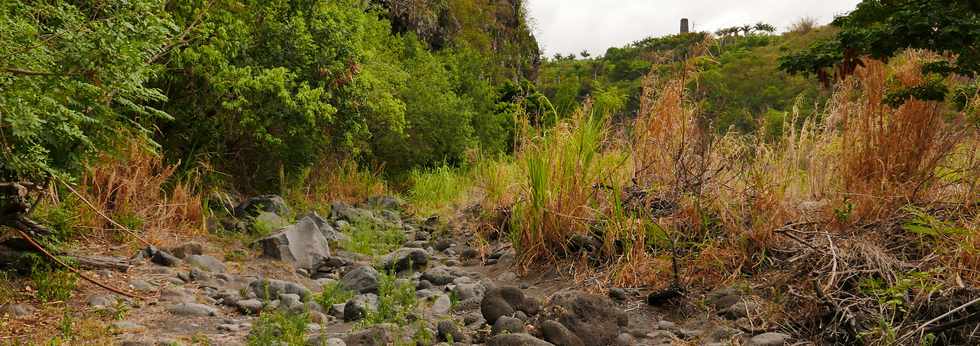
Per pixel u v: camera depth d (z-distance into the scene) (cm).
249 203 890
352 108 1065
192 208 772
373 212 1073
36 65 403
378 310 475
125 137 554
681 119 627
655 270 541
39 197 519
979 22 353
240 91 874
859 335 380
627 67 3500
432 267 707
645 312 488
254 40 938
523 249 640
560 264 609
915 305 402
